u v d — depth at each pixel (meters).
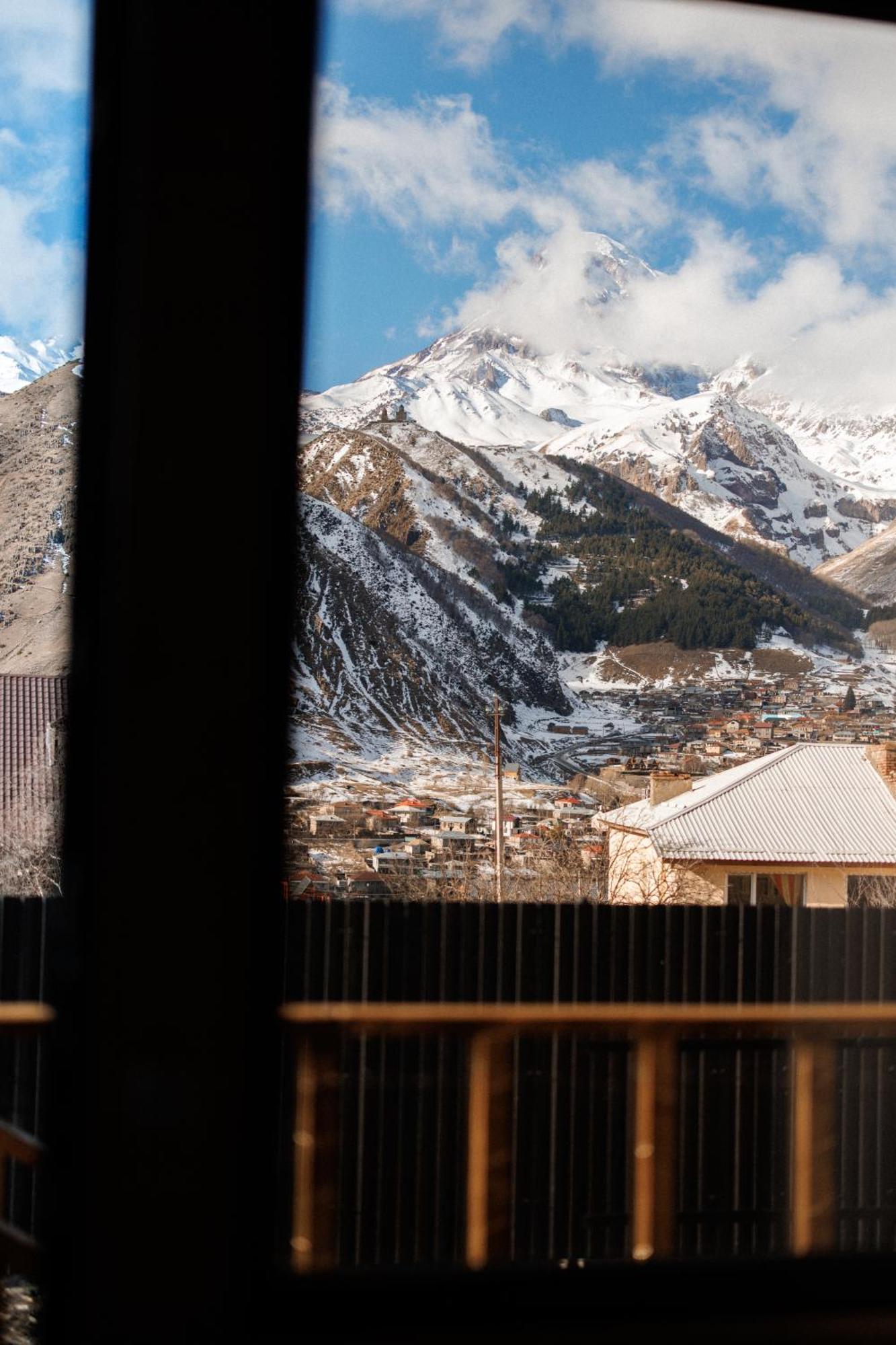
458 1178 5.71
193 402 1.42
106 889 1.40
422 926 6.16
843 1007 2.45
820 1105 2.56
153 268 1.42
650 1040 2.38
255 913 1.43
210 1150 1.41
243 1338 1.43
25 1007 1.96
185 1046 1.40
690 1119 5.73
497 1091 2.40
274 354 1.45
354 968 6.11
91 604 1.44
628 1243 5.77
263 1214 1.45
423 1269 1.59
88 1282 1.39
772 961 6.31
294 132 1.48
